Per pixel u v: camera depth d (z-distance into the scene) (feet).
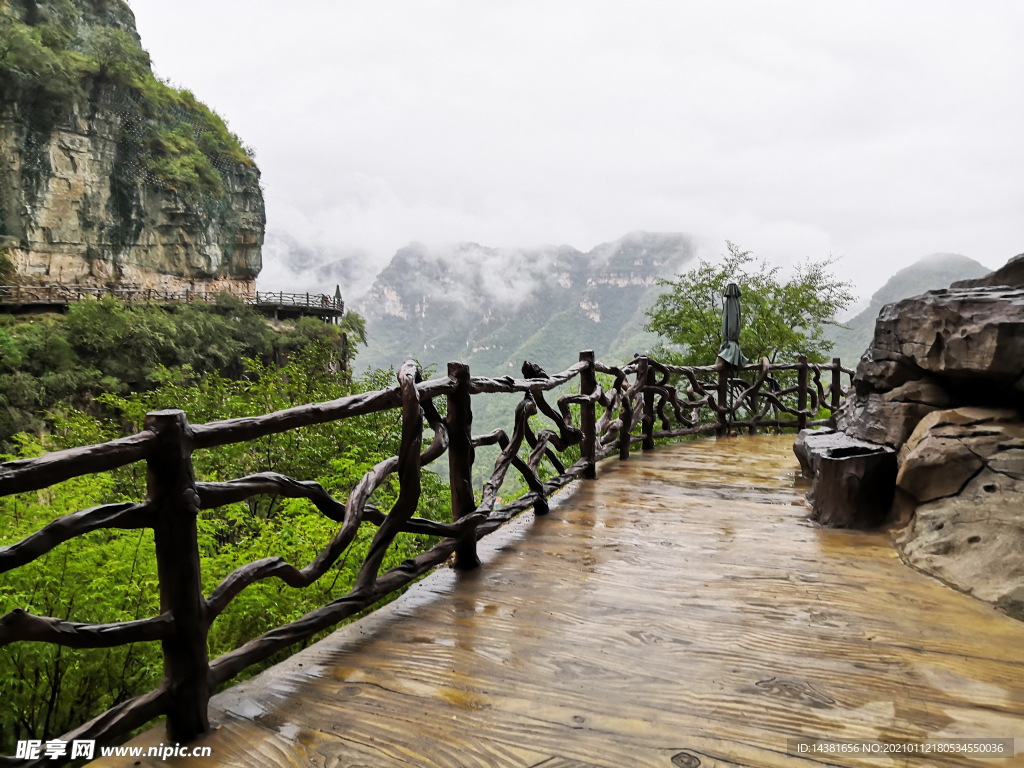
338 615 6.89
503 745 5.16
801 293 53.42
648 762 4.93
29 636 4.00
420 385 8.34
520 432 11.77
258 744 5.15
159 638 4.96
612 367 18.28
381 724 5.46
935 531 9.98
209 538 15.93
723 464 19.31
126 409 31.99
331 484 21.12
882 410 12.82
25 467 3.96
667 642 7.13
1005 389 10.75
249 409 30.86
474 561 9.72
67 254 121.39
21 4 124.88
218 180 155.63
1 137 108.58
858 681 6.23
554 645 7.05
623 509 13.57
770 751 5.08
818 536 11.44
